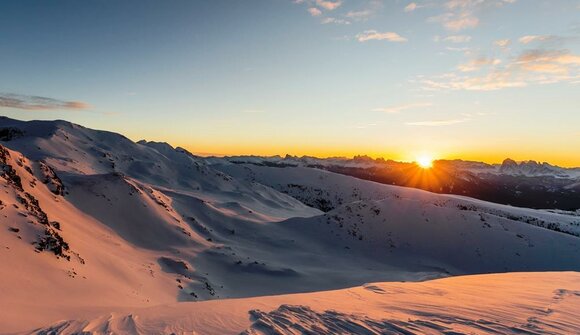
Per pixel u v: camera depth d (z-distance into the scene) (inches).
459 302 555.2
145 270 1483.8
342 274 2193.7
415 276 2338.8
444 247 3026.6
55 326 442.6
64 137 5147.6
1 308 562.3
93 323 444.1
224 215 3267.7
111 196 2368.4
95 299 834.2
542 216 6510.8
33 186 1713.8
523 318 455.5
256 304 553.0
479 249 2999.5
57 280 866.8
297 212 5999.0
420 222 3326.8
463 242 3075.8
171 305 581.3
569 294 624.7
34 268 858.8
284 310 488.1
